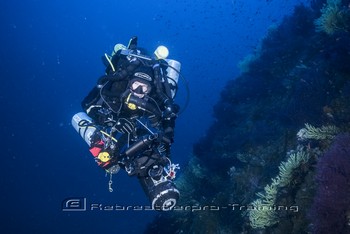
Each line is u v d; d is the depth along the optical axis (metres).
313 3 8.82
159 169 2.87
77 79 75.38
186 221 7.25
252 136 7.18
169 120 2.98
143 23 111.75
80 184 26.31
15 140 39.72
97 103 3.10
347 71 5.41
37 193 26.05
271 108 7.98
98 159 2.96
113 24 110.25
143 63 3.11
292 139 6.01
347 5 6.57
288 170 4.64
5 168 31.61
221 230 5.79
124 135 2.98
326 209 3.14
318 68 6.12
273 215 4.55
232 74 63.19
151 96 3.09
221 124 9.59
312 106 5.50
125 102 2.91
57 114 53.16
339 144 3.49
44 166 31.75
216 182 7.54
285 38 9.36
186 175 8.20
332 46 6.01
